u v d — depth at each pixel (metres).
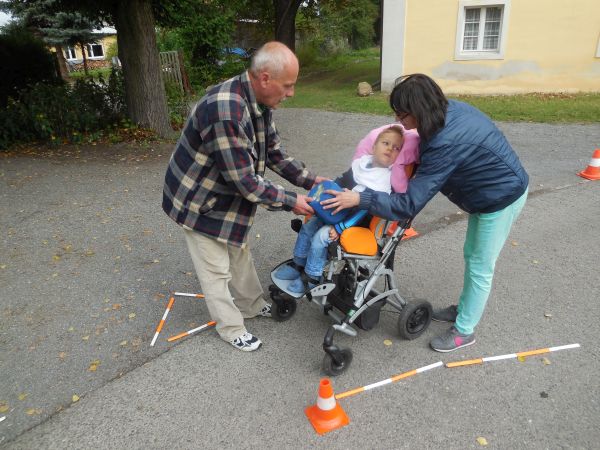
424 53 12.97
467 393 2.74
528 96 12.10
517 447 2.37
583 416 2.55
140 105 8.90
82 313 3.62
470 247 2.91
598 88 11.74
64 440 2.50
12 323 3.51
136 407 2.71
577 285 3.83
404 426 2.52
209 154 2.56
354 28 31.00
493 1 11.84
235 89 2.46
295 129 9.87
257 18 22.75
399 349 3.15
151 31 8.58
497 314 3.48
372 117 10.73
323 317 3.52
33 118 8.56
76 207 5.76
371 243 2.75
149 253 4.55
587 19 11.29
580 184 6.14
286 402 2.71
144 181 6.70
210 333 3.35
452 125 2.37
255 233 4.91
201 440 2.48
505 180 2.53
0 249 4.68
